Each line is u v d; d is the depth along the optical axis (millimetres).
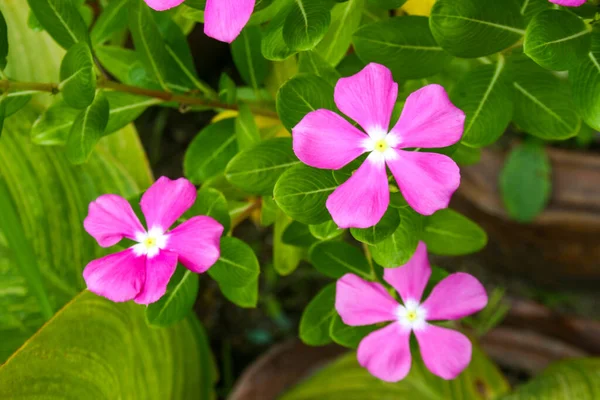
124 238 340
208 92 375
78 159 337
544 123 344
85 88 324
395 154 312
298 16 317
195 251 322
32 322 427
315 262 354
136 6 345
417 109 311
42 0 335
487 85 336
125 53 383
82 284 432
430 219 355
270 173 336
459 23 316
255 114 393
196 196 340
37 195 418
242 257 341
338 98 311
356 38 333
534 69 337
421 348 349
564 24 309
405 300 345
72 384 367
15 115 408
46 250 425
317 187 318
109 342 379
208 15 307
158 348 409
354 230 319
